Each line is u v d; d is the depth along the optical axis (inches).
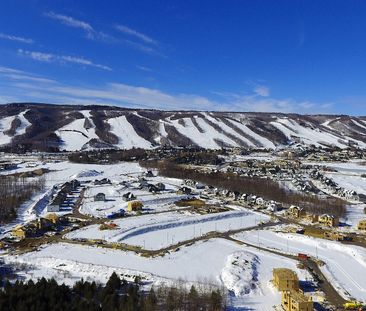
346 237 4977.9
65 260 3946.9
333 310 3110.2
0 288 3184.1
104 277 3609.7
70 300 3006.9
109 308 2883.9
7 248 4323.3
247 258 4101.9
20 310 2787.9
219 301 3026.6
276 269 3577.8
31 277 3540.8
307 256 4286.4
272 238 5002.5
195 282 3442.4
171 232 5132.9
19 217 5595.5
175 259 4084.6
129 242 4616.1
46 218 5265.8
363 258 4252.0
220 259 4146.2
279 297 3324.3
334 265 4106.8
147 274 3627.0
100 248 4343.0
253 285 3503.9
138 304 2942.9
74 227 5152.6
